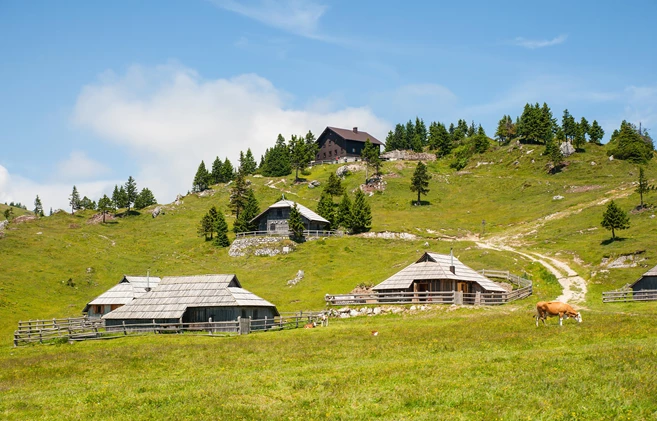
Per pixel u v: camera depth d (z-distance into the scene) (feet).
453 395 81.92
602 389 79.66
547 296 268.00
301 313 227.40
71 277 369.30
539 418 70.90
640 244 345.10
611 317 160.56
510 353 112.88
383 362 113.19
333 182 571.69
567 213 473.26
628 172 577.02
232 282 233.76
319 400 84.02
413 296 246.47
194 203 630.74
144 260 422.00
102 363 136.56
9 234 443.73
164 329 207.00
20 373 129.08
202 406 84.38
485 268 338.13
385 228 467.11
